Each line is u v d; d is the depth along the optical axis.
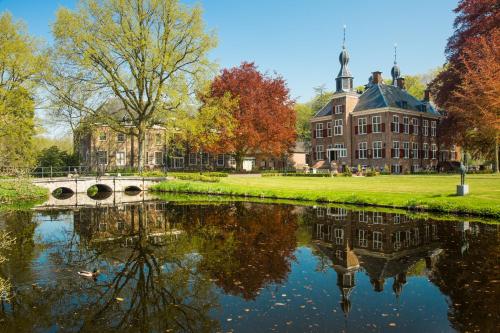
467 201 15.86
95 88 30.30
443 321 5.82
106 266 9.09
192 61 31.84
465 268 8.40
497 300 6.58
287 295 7.05
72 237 12.62
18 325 5.93
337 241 11.45
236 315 6.18
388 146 42.66
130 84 32.41
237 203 21.45
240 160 42.72
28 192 25.28
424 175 34.50
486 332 5.44
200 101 34.75
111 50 30.22
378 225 13.66
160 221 15.67
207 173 37.59
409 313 6.15
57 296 7.15
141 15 30.16
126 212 18.64
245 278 8.09
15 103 29.77
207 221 15.45
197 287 7.56
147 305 6.68
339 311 6.27
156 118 33.19
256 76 41.59
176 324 5.91
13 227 14.67
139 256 10.01
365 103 45.50
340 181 29.41
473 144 35.62
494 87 21.36
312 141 50.72
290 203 20.84
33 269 8.84
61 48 28.78
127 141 45.91
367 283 7.66
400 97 46.53
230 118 35.50
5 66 29.61
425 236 11.61
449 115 35.53
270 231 13.17
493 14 29.53
